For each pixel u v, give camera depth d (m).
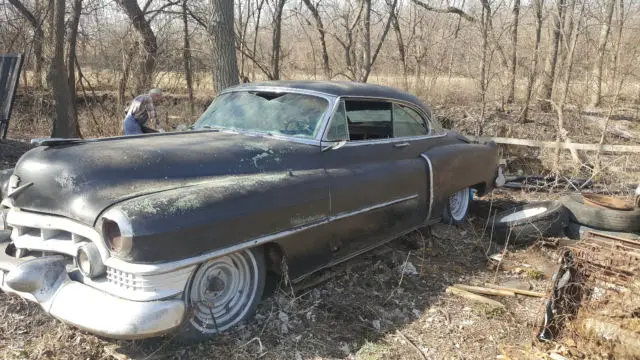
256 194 3.53
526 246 5.83
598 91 13.02
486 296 4.57
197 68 13.22
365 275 4.72
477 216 7.01
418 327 3.97
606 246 3.97
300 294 4.24
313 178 4.04
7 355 3.26
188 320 3.29
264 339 3.61
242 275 3.68
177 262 3.04
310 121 4.44
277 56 13.02
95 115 11.72
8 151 8.66
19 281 3.12
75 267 3.31
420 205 5.23
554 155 9.25
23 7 13.55
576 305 3.64
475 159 6.16
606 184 8.43
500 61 13.34
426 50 15.39
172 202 3.10
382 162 4.84
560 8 11.95
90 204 3.18
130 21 12.17
